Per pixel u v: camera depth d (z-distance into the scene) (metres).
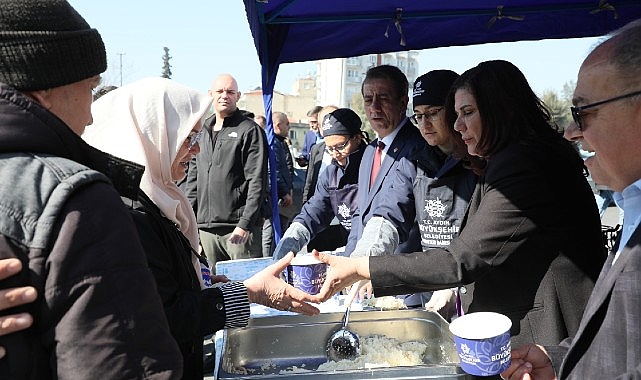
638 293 1.06
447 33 3.87
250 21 2.80
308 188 6.27
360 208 2.77
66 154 1.01
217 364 1.62
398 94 2.60
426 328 1.96
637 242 1.09
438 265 1.61
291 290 1.67
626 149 1.12
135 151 1.51
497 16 3.68
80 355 0.87
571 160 1.66
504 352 1.35
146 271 0.96
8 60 0.96
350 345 1.87
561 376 1.24
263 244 5.22
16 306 0.88
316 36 3.70
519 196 1.57
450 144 2.31
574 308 1.61
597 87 1.12
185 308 1.41
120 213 0.95
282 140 7.80
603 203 3.63
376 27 3.75
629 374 1.00
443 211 2.23
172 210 1.52
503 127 1.67
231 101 4.63
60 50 0.99
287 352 1.95
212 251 4.87
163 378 0.93
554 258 1.61
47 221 0.88
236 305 1.50
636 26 1.11
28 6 0.96
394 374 1.43
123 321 0.90
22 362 0.89
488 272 1.62
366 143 3.12
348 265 1.69
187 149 1.66
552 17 3.88
